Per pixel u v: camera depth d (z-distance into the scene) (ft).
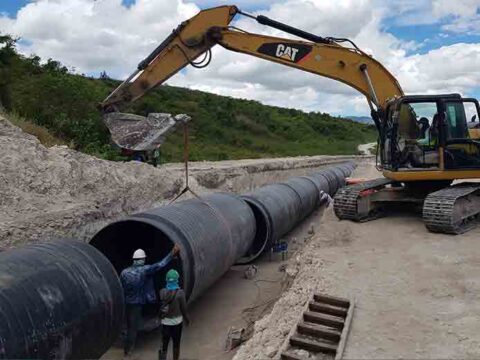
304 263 30.27
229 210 36.01
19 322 16.49
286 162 95.71
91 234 34.63
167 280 24.85
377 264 28.09
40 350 16.96
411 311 21.57
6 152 35.06
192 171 61.46
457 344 18.52
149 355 26.03
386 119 39.34
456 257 28.76
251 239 39.14
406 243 32.37
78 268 20.47
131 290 25.50
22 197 32.96
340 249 31.58
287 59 40.14
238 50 39.86
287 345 19.42
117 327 21.84
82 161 40.96
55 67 76.79
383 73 40.63
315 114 288.71
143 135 42.29
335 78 40.55
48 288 18.37
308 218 62.54
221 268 32.60
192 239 28.45
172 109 151.33
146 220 27.76
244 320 30.09
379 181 43.93
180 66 40.40
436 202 34.06
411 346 18.43
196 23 39.73
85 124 61.00
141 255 26.09
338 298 22.75
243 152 136.26
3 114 49.34
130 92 41.27
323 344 19.06
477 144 36.24
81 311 19.19
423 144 37.55
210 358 25.36
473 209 36.99
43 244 21.61
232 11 39.52
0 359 15.35
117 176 42.80
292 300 24.45
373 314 21.33
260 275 39.24
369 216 40.57
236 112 193.88
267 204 44.47
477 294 23.29
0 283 17.21
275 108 262.47
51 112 60.54
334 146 210.59
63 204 34.99
